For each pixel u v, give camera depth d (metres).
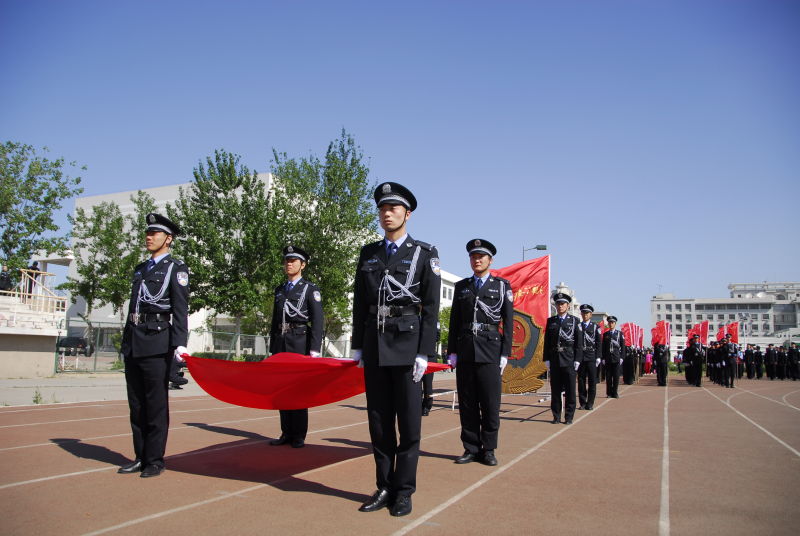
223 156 29.31
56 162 24.42
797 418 11.52
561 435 8.79
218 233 28.73
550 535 4.06
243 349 25.83
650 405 14.30
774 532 4.21
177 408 11.21
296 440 7.30
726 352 23.67
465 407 6.80
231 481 5.38
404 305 4.84
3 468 5.64
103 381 17.03
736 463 6.73
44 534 3.81
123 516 4.23
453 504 4.79
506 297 7.10
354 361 5.16
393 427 4.88
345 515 4.38
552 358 10.35
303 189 28.28
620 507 4.80
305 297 7.84
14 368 17.27
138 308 5.65
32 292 19.97
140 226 33.03
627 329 25.88
